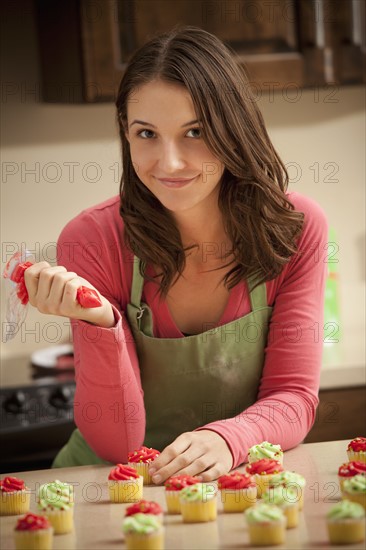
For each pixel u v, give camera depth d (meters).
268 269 2.04
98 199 3.57
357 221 3.70
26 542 1.46
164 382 2.11
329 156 3.66
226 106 1.84
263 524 1.44
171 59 1.81
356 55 3.18
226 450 1.83
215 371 2.10
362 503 1.61
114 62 3.06
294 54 3.15
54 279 1.74
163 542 1.48
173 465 1.79
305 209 2.10
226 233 2.04
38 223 3.54
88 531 1.55
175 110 1.80
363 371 2.97
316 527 1.52
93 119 3.53
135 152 1.87
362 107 3.66
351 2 3.14
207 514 1.59
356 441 1.85
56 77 3.27
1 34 3.40
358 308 3.68
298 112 3.63
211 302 2.10
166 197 1.87
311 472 1.81
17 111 3.47
